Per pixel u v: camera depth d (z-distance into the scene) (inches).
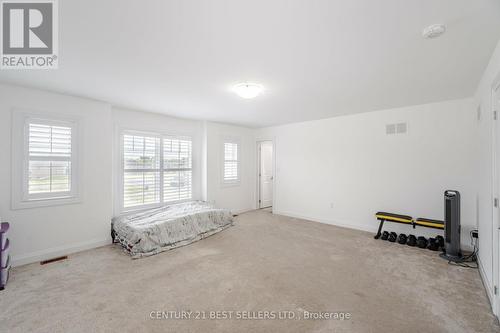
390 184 164.1
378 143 169.6
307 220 209.8
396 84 113.4
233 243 148.6
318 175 204.5
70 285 96.4
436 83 112.0
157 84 113.6
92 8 58.1
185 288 94.2
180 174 200.7
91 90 123.0
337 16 61.4
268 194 278.4
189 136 207.5
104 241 145.3
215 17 62.0
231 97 135.9
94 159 141.3
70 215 132.2
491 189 86.8
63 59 86.7
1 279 92.8
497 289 76.0
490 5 56.3
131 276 104.3
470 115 134.4
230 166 235.5
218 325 72.4
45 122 123.9
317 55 83.5
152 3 56.1
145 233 132.2
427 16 61.3
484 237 99.0
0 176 111.7
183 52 81.5
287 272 107.9
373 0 55.2
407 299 86.0
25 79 107.5
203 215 168.1
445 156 142.9
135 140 171.3
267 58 85.9
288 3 56.2
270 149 280.7
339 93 127.8
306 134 213.3
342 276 103.8
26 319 75.2
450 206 123.0
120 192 163.2
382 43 75.2
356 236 162.1
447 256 122.7
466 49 78.8
